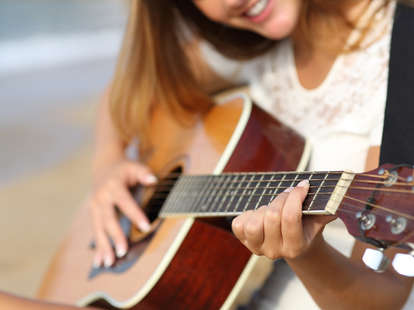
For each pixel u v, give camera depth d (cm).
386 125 114
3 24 1296
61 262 183
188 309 137
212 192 133
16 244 328
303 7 140
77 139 569
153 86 179
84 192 413
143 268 143
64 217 368
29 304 111
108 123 211
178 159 164
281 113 155
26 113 705
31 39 1306
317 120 143
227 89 182
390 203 89
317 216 102
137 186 174
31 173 465
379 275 114
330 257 111
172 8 177
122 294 144
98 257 163
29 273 291
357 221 92
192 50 178
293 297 139
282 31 139
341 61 137
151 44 178
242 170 140
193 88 172
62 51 1273
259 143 141
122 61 186
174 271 136
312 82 146
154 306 139
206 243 135
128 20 182
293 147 140
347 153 134
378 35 129
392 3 128
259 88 166
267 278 142
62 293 172
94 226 169
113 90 188
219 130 152
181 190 147
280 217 98
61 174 457
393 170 91
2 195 415
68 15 1487
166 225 146
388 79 118
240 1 136
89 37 1433
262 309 142
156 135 180
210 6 144
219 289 136
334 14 136
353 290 112
